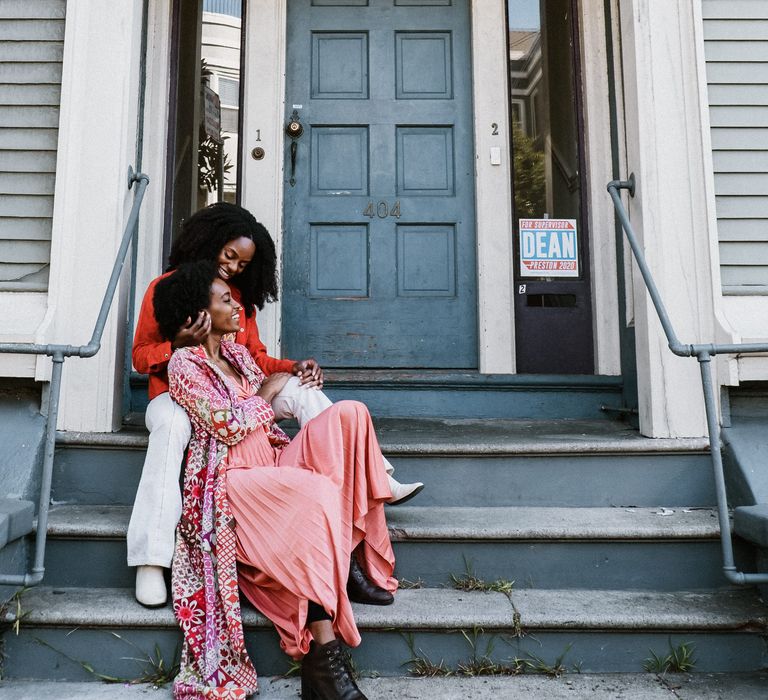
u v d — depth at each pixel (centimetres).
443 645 190
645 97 268
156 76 348
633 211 275
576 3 373
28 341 240
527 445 244
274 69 362
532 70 374
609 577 215
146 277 336
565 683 182
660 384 255
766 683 182
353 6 374
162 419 194
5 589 198
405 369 357
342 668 165
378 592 198
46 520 190
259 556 176
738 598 205
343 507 190
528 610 194
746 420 251
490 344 349
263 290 248
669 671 189
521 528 214
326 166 366
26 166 260
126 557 212
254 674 175
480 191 359
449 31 375
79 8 265
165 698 174
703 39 270
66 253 254
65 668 187
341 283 361
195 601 180
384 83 371
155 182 343
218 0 376
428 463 246
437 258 364
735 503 235
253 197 354
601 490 245
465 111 371
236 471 188
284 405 227
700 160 263
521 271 359
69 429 246
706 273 257
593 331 354
